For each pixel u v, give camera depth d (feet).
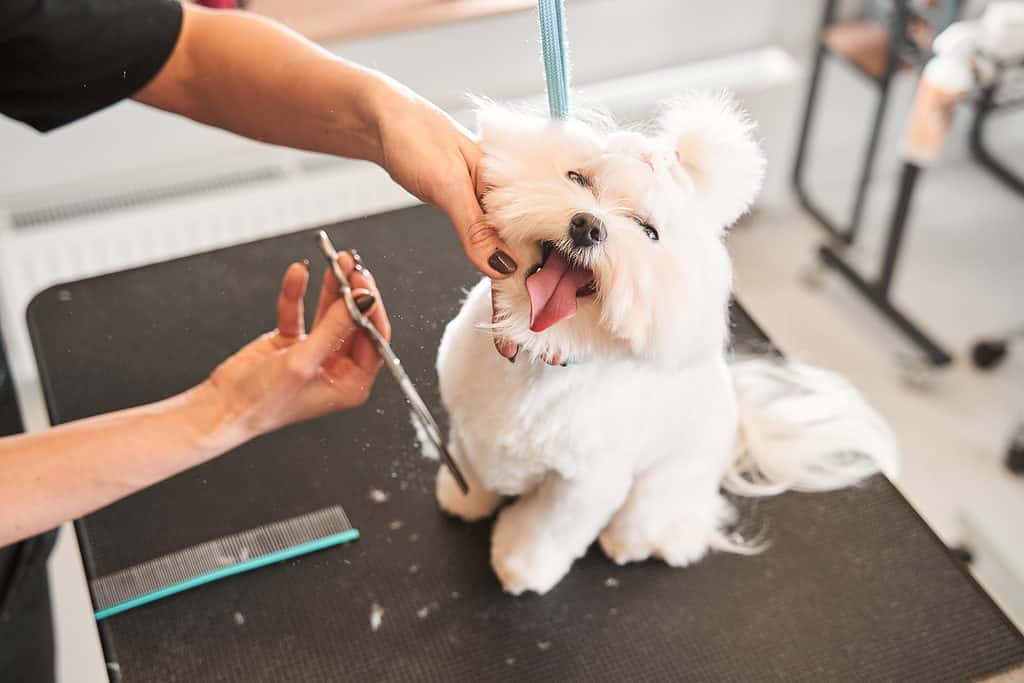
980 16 7.20
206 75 2.77
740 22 6.57
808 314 6.91
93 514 3.00
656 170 2.19
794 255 7.30
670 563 3.02
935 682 2.73
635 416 2.56
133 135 5.62
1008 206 7.68
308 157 5.96
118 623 2.77
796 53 6.92
